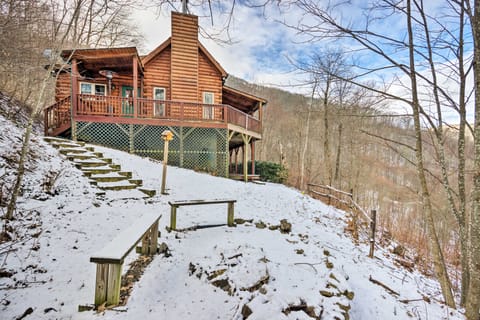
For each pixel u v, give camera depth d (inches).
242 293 92.6
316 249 154.0
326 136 556.1
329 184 546.6
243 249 121.1
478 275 94.0
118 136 380.5
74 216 160.9
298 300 86.7
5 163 181.8
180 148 403.5
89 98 367.9
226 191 303.3
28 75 310.7
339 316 85.4
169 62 471.5
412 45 150.9
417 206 399.9
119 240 93.0
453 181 297.4
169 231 160.1
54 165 227.3
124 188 236.4
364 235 257.9
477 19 92.3
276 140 1071.0
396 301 128.0
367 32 141.6
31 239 125.0
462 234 154.1
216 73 508.7
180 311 86.4
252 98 560.1
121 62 389.1
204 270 108.7
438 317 124.4
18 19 204.8
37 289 93.7
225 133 430.0
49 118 376.5
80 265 113.7
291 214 256.5
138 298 92.0
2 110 322.7
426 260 248.7
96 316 80.2
